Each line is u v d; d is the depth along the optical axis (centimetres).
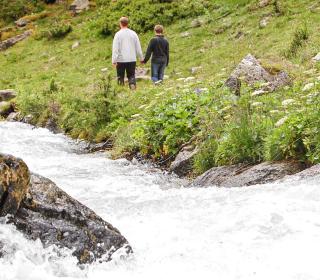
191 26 2831
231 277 467
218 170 994
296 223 567
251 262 494
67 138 1603
